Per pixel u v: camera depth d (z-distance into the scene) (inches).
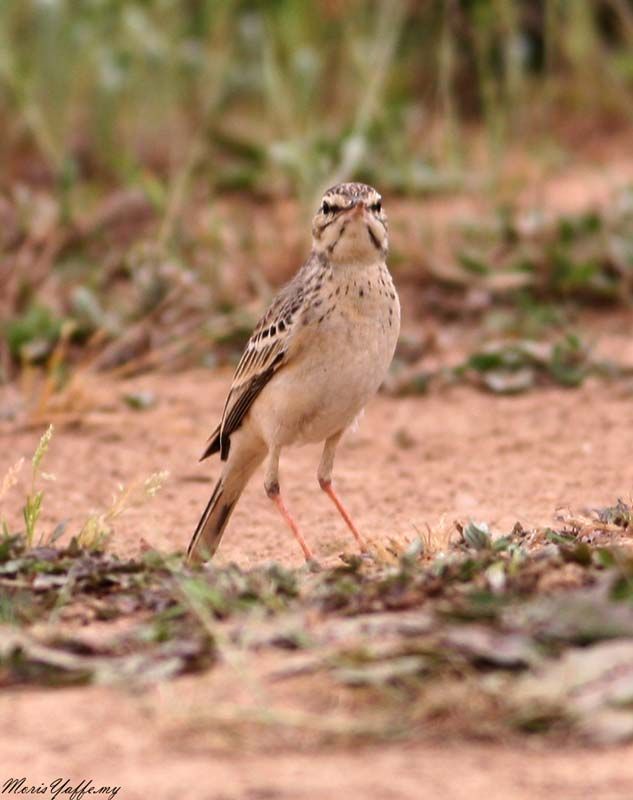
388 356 440.8
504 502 504.1
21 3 939.3
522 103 916.0
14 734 287.1
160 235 754.8
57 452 587.5
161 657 314.3
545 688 283.0
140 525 496.4
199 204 851.4
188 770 269.0
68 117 906.1
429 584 350.3
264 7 1003.3
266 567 372.2
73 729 288.5
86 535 412.2
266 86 898.1
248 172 877.8
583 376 645.9
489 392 645.9
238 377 456.8
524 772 263.6
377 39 912.3
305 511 512.4
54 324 699.4
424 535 429.7
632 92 957.8
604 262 737.0
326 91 972.6
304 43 962.7
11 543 397.4
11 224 806.5
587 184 866.1
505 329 701.3
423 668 294.8
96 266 776.9
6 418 627.5
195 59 930.7
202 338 697.0
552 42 918.4
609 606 307.7
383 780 261.7
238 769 268.8
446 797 254.4
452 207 839.1
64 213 806.5
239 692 297.9
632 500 462.6
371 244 424.2
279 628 320.5
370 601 343.6
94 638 330.3
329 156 866.1
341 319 428.8
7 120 915.4
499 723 280.2
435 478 541.3
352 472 556.4
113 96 897.5
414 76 1009.5
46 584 371.2
